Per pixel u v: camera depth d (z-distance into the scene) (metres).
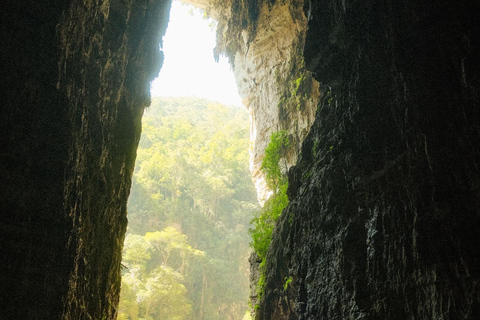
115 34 13.72
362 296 12.45
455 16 10.77
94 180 12.64
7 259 8.97
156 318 57.03
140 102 16.30
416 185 11.14
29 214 9.49
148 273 64.31
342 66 14.72
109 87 13.58
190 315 67.12
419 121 11.23
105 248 13.71
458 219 9.95
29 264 9.40
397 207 11.75
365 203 13.02
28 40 9.79
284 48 30.27
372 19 13.29
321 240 14.88
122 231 15.43
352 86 13.93
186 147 93.06
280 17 29.39
